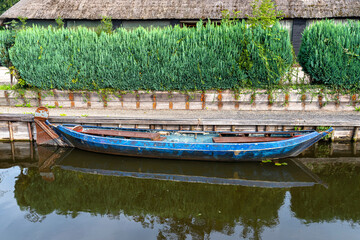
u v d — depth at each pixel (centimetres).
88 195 825
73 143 1106
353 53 1245
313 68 1301
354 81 1265
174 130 1088
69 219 700
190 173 950
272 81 1309
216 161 1002
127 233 642
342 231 646
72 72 1362
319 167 977
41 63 1362
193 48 1312
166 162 1017
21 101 1380
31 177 928
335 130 1146
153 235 635
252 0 1819
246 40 1298
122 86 1359
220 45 1307
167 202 783
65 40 1368
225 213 726
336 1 1767
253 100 1311
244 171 953
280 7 1778
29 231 648
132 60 1336
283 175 924
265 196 805
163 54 1323
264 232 643
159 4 1881
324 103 1291
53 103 1384
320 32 1286
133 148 1007
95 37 1359
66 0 1956
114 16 1845
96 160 1048
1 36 1404
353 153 1069
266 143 941
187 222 688
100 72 1354
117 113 1272
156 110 1336
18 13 1878
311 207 750
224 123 1130
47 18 1861
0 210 736
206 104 1338
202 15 1792
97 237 626
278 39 1282
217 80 1323
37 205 768
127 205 771
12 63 1402
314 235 631
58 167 1000
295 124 1121
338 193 820
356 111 1284
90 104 1379
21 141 1210
